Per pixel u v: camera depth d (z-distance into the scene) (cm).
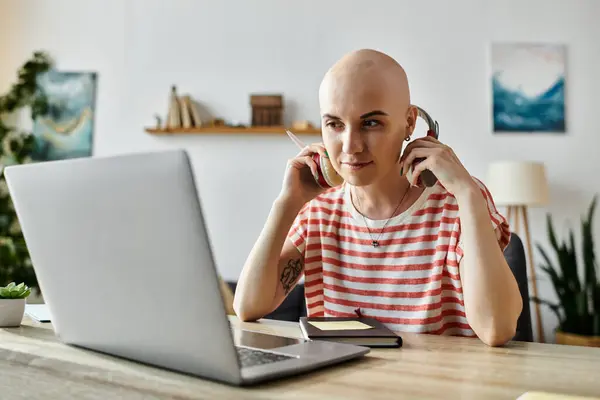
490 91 319
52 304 74
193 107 326
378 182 120
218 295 52
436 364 70
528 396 53
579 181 311
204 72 337
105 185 57
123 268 59
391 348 82
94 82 341
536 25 321
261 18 336
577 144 313
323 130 104
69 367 65
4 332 90
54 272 69
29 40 346
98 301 65
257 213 326
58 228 65
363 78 97
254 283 116
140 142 336
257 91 333
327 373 64
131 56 341
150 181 52
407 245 121
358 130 99
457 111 320
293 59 332
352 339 84
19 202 70
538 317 282
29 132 340
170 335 58
